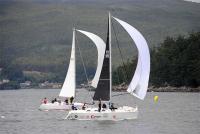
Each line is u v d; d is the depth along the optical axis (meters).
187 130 152.00
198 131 150.00
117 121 168.62
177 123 170.38
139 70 169.38
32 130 152.62
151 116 195.88
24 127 160.38
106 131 148.38
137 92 169.12
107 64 170.25
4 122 176.00
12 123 172.50
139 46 169.75
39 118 187.62
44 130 152.12
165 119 183.62
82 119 171.00
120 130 150.25
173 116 196.38
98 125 160.00
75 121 169.88
